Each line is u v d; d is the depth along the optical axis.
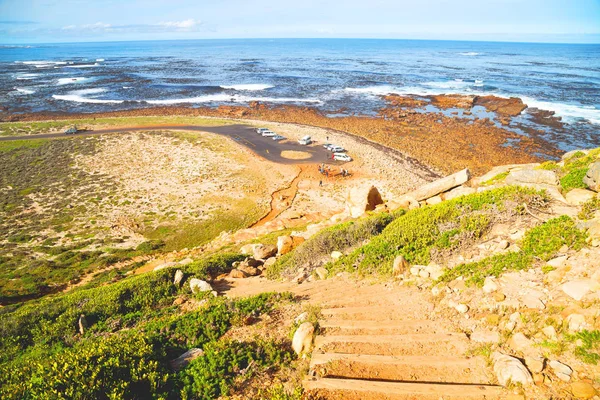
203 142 58.50
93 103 91.31
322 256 14.47
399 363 7.25
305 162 50.94
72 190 42.53
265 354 8.17
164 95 101.31
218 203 39.22
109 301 13.49
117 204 39.09
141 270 25.00
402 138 61.44
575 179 13.03
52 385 6.96
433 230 12.39
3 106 86.62
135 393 7.13
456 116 74.56
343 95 100.06
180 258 25.73
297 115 78.88
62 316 12.95
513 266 9.34
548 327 7.08
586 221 9.80
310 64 179.62
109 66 174.62
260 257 17.56
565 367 6.20
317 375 7.15
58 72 150.75
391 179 45.03
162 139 59.91
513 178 14.71
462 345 7.52
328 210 37.44
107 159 51.84
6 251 30.36
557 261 8.86
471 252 10.83
